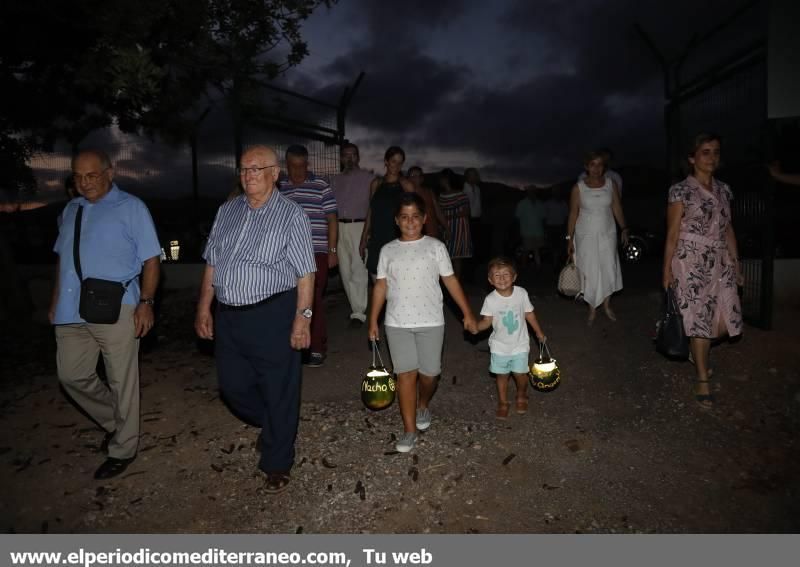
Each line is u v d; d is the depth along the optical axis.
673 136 8.27
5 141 9.40
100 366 6.71
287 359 4.18
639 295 8.07
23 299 8.95
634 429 5.02
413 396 4.69
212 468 4.68
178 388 6.03
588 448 4.78
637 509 4.12
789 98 6.67
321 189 6.30
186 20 7.36
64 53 7.99
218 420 5.35
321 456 4.74
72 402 5.83
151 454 4.88
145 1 6.46
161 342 7.61
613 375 5.86
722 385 5.57
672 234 5.21
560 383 5.79
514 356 5.11
